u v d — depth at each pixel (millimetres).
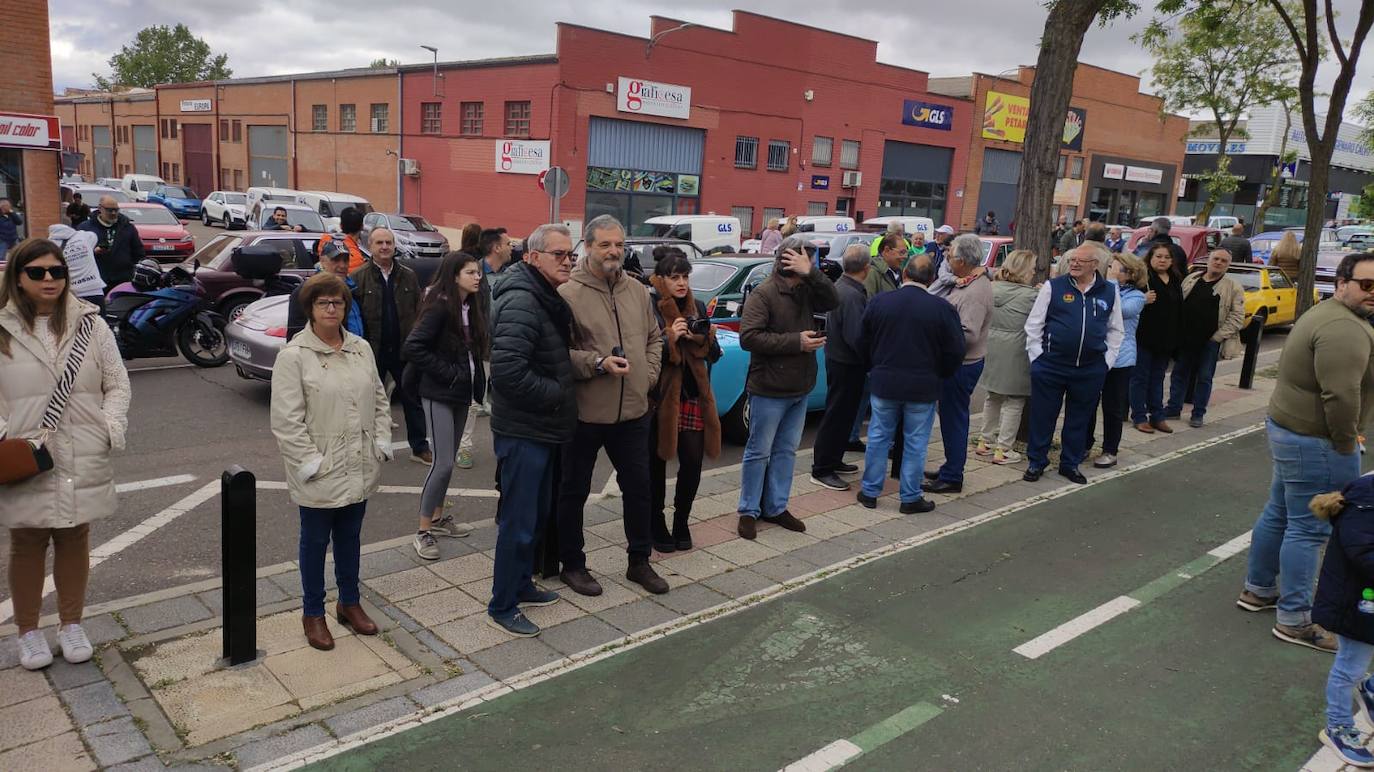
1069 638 4559
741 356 7816
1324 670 4328
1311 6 10547
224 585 3896
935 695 3977
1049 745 3631
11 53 17109
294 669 3947
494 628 4418
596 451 4719
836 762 3463
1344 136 54375
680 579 5117
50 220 18219
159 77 80250
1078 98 40438
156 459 6988
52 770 3201
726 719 3732
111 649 4016
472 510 6121
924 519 6234
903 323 6008
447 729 3580
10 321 3492
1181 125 46188
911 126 35344
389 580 4898
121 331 9695
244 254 10867
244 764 3301
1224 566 5574
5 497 3570
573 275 4535
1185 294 8812
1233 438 8695
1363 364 4152
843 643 4426
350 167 36438
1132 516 6414
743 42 30000
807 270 5379
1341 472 4328
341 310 3928
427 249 24875
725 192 30844
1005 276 7543
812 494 6719
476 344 5352
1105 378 7273
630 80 27781
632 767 3383
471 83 30047
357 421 4027
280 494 6281
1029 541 5879
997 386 7469
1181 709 3939
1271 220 50312
